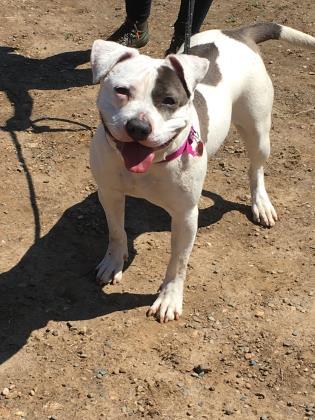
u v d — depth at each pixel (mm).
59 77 2178
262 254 1528
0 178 1697
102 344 1268
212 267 1479
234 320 1342
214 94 1364
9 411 1131
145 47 2377
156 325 1316
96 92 2109
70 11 2627
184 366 1231
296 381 1217
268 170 1809
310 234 1590
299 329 1329
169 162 1179
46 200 1640
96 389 1176
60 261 1466
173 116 1101
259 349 1278
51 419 1119
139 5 2205
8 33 2430
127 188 1266
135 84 1074
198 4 1977
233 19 2586
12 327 1296
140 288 1409
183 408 1149
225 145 1901
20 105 2010
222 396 1177
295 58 2365
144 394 1171
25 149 1813
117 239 1410
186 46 1436
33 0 2684
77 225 1571
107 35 2465
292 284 1440
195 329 1315
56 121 1944
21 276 1417
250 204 1689
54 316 1327
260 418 1142
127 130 1058
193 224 1280
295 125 2008
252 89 1475
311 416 1150
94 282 1417
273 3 2719
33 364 1221
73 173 1738
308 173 1804
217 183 1759
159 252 1517
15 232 1532
